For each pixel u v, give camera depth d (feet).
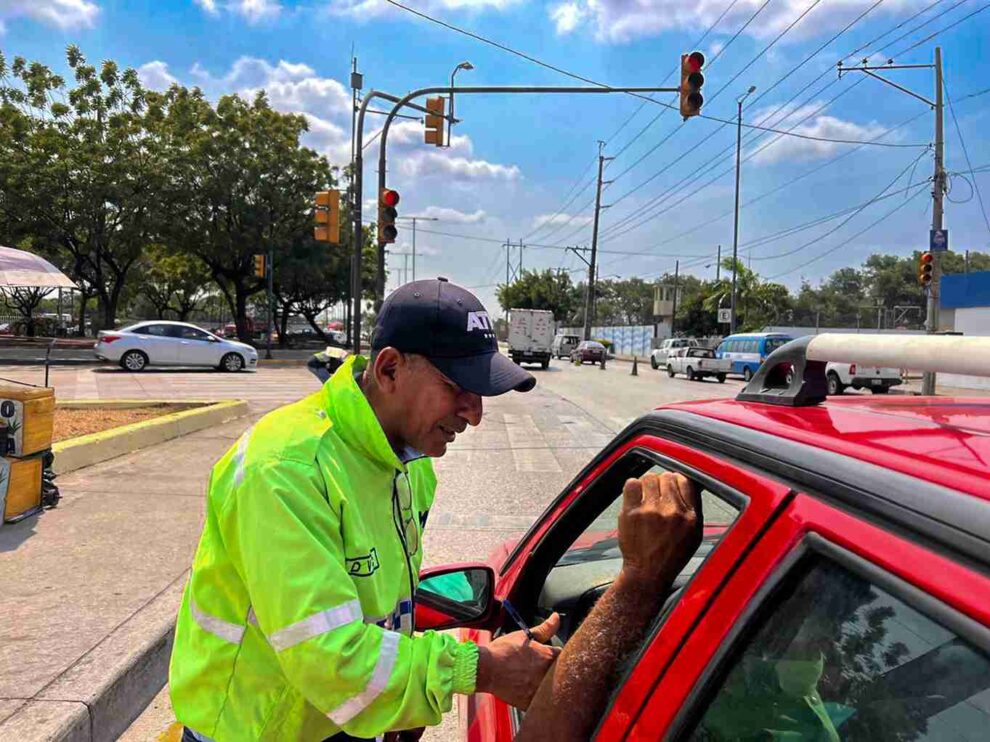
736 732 3.37
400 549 4.98
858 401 5.22
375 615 4.52
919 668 2.72
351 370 4.83
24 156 93.25
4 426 18.01
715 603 3.63
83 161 94.99
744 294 170.91
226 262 116.88
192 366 71.92
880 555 2.87
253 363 73.61
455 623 6.62
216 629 4.50
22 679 10.35
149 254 131.64
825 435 3.86
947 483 2.90
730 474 4.09
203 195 105.40
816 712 3.16
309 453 4.33
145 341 68.95
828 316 248.52
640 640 4.26
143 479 22.99
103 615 12.62
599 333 229.45
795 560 3.28
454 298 4.67
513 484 25.75
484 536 19.49
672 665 3.71
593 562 8.21
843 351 4.50
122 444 27.50
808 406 4.91
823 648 3.13
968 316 93.35
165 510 19.29
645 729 3.72
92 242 101.55
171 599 13.35
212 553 4.52
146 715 10.92
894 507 2.95
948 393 65.62
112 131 98.12
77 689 10.07
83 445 25.08
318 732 4.55
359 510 4.51
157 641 11.81
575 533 7.23
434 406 4.67
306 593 3.97
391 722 4.08
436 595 6.68
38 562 15.26
